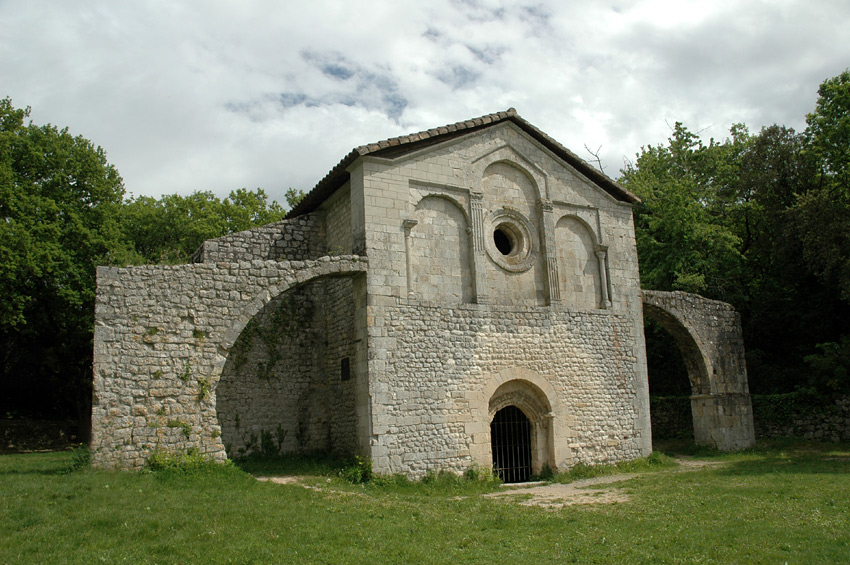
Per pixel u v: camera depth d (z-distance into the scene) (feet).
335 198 62.80
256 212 123.75
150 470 44.73
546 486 54.29
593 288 65.87
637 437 64.54
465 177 59.98
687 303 74.02
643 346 67.10
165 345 47.44
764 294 92.07
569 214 65.41
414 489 50.08
